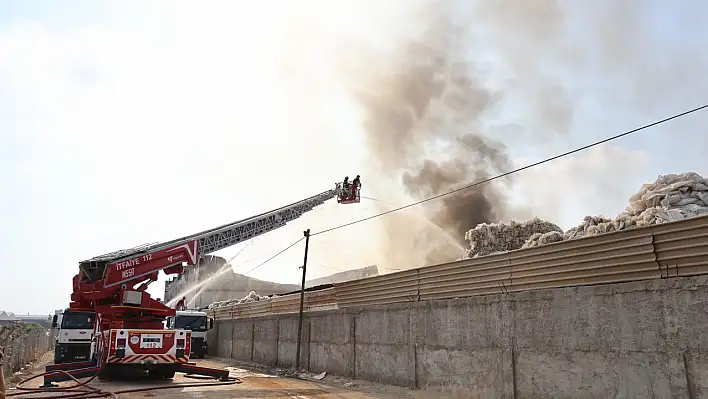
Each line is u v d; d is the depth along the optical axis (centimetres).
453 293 1353
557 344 1044
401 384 1498
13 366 1861
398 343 1537
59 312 2364
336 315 1909
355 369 1742
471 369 1252
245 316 2972
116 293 2045
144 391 1480
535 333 1095
